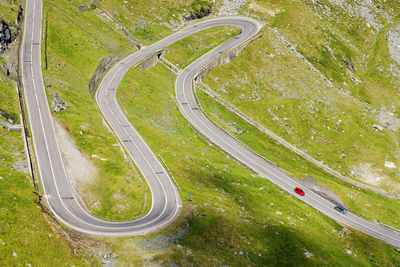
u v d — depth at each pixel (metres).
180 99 108.81
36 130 78.19
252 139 103.31
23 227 54.66
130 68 113.56
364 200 91.56
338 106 122.81
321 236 75.00
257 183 86.31
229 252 61.78
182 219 66.44
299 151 105.69
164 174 78.81
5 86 82.88
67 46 105.94
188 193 74.56
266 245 65.88
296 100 121.44
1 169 63.75
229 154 94.50
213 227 65.62
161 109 103.06
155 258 56.19
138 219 65.69
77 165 73.56
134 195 70.94
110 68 112.81
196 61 123.75
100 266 54.31
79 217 63.16
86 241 58.09
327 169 102.50
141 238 60.38
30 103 83.56
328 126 115.50
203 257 58.44
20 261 49.34
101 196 68.81
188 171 81.31
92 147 78.94
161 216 66.88
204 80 120.25
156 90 109.56
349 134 114.69
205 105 109.56
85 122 84.50
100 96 99.88
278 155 101.06
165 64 122.12
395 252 77.00
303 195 87.75
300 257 65.75
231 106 112.88
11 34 98.38
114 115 94.12
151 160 82.31
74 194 67.50
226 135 100.25
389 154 110.62
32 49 98.31
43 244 53.62
